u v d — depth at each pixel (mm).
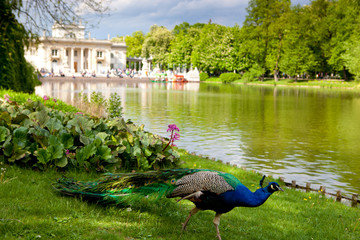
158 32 122125
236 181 5043
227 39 96000
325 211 7906
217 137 18656
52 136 7789
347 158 14695
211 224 6094
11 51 15562
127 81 96250
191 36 114000
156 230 5336
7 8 12766
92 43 122312
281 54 85062
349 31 72688
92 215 5461
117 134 9703
